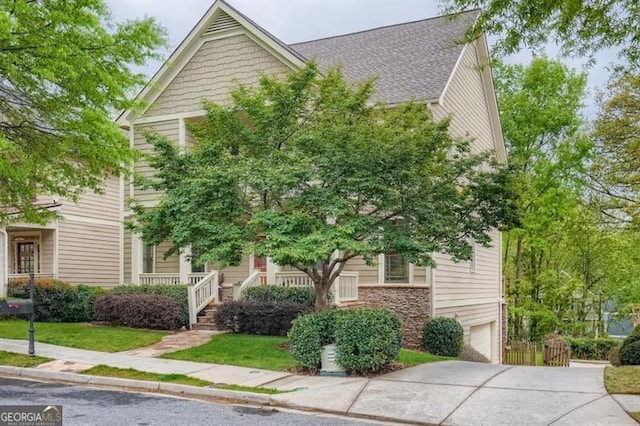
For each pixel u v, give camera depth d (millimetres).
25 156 9688
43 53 8898
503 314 24234
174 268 17391
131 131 17516
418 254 10078
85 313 16625
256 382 8562
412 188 10023
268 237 9648
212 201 10133
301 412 7184
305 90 11133
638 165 12867
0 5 8484
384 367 9547
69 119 10062
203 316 15219
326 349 9266
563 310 26172
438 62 16141
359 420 6812
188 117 16844
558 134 24688
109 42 9664
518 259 26500
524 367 10234
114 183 22734
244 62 16422
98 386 8641
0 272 17047
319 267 12766
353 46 18797
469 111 18516
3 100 10070
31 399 7535
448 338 14531
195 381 8555
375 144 9633
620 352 10516
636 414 6516
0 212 15297
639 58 6691
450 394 7809
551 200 23984
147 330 14227
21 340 12211
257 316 13508
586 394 7613
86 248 21141
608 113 13422
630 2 6137
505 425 6414
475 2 6496
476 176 10836
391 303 15367
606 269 26469
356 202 10289
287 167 9633
